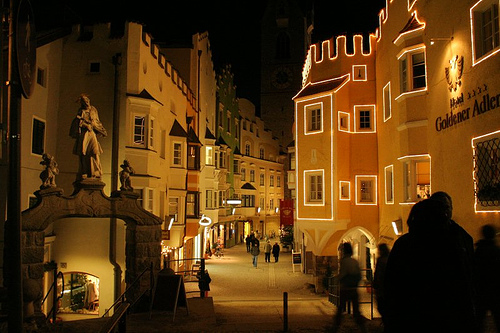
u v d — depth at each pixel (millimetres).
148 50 20625
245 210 54719
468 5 11805
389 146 20094
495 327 6621
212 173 37688
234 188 51312
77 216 14789
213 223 37969
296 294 22750
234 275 29141
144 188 19234
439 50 13969
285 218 34719
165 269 12789
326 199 22938
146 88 20297
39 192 14086
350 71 23984
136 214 15297
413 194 16109
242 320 12742
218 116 44594
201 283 15641
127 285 15078
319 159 23469
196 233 28984
